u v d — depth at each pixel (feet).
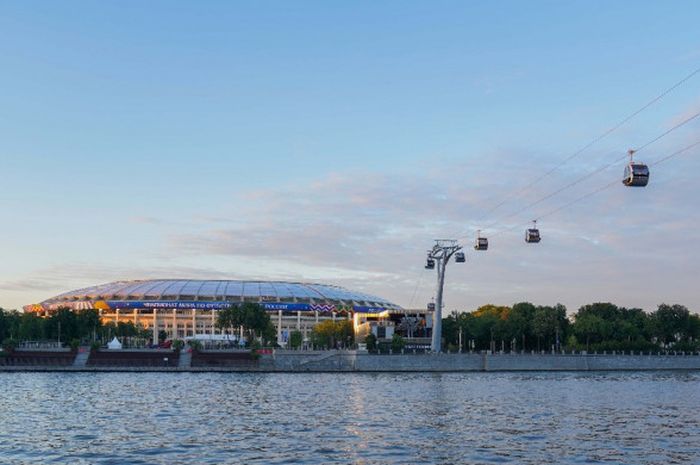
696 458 170.40
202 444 186.29
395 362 559.79
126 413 256.73
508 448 181.47
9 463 159.74
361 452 174.40
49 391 351.87
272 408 275.59
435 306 618.44
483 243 395.34
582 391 368.89
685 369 602.85
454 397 325.62
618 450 180.45
